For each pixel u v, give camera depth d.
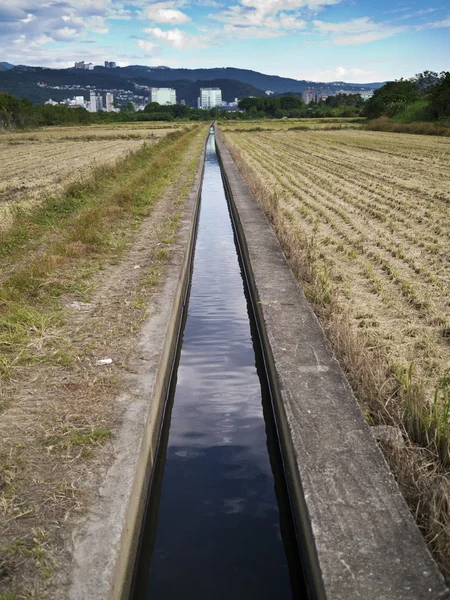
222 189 20.69
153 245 9.96
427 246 9.53
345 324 5.77
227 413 5.46
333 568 2.82
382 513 3.20
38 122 89.06
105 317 6.38
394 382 4.82
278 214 12.23
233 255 11.85
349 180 18.64
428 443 3.93
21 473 3.55
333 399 4.47
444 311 6.60
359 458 3.70
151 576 3.52
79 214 12.37
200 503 4.17
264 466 4.62
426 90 80.31
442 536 3.04
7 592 2.66
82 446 3.84
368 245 9.93
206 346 7.12
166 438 5.05
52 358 5.23
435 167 22.19
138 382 4.78
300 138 45.59
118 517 3.19
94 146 38.25
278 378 4.88
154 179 18.19
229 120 125.06
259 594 3.38
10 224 11.05
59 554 2.91
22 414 4.27
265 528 3.90
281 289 7.46
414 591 2.67
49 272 7.81
